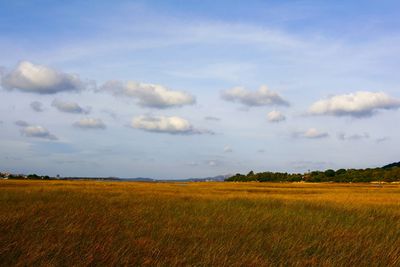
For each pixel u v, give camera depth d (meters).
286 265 8.86
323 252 9.98
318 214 17.67
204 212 16.78
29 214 12.88
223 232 12.05
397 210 20.80
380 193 42.72
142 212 15.51
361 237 12.15
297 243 10.85
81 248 8.91
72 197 20.66
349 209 20.30
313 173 153.88
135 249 9.15
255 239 11.22
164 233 11.30
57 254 8.29
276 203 22.62
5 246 8.59
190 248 9.42
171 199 22.72
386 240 11.81
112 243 9.56
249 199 24.88
